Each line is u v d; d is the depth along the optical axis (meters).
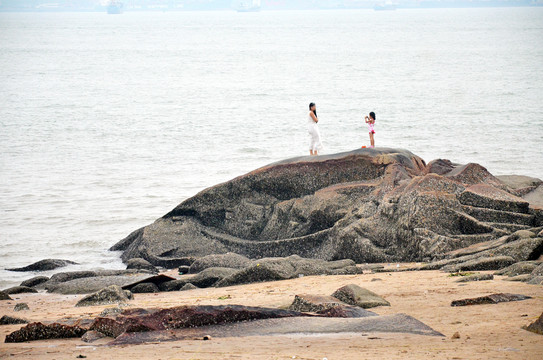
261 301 20.17
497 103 91.00
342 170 31.91
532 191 31.03
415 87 113.62
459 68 148.38
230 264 29.11
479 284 20.28
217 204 33.62
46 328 16.17
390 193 29.58
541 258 24.28
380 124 75.81
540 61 161.50
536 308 16.02
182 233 33.38
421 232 27.55
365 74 140.12
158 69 163.88
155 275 27.55
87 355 13.01
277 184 32.81
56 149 65.00
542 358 11.41
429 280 22.19
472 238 27.16
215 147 65.06
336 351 12.37
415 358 11.60
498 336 13.41
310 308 17.11
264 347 12.97
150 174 54.31
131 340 14.45
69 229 40.16
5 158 60.75
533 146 61.53
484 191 29.30
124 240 36.09
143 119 83.88
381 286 21.56
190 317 15.30
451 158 57.59
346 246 28.86
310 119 35.81
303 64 169.62
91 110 92.88
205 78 139.50
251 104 96.44
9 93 114.81
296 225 31.36
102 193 48.50
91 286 27.11
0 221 41.81
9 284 30.16
